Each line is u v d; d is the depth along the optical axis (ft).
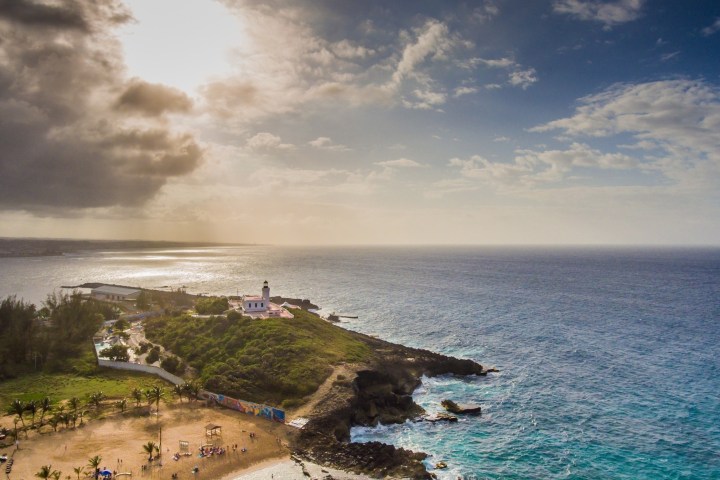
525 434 282.15
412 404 326.03
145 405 297.94
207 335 415.44
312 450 249.96
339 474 228.22
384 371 359.66
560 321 593.83
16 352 370.32
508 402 332.60
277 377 325.83
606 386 357.20
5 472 209.46
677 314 634.84
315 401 301.22
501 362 424.46
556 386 360.28
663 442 267.80
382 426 296.30
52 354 387.14
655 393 340.59
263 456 241.35
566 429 286.87
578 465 245.04
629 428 286.25
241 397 307.37
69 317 475.31
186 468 223.71
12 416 271.08
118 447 239.91
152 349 392.68
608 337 506.07
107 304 604.08
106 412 284.41
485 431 287.89
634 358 426.10
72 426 262.06
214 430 264.72
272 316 454.40
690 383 359.25
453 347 476.95
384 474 230.48
